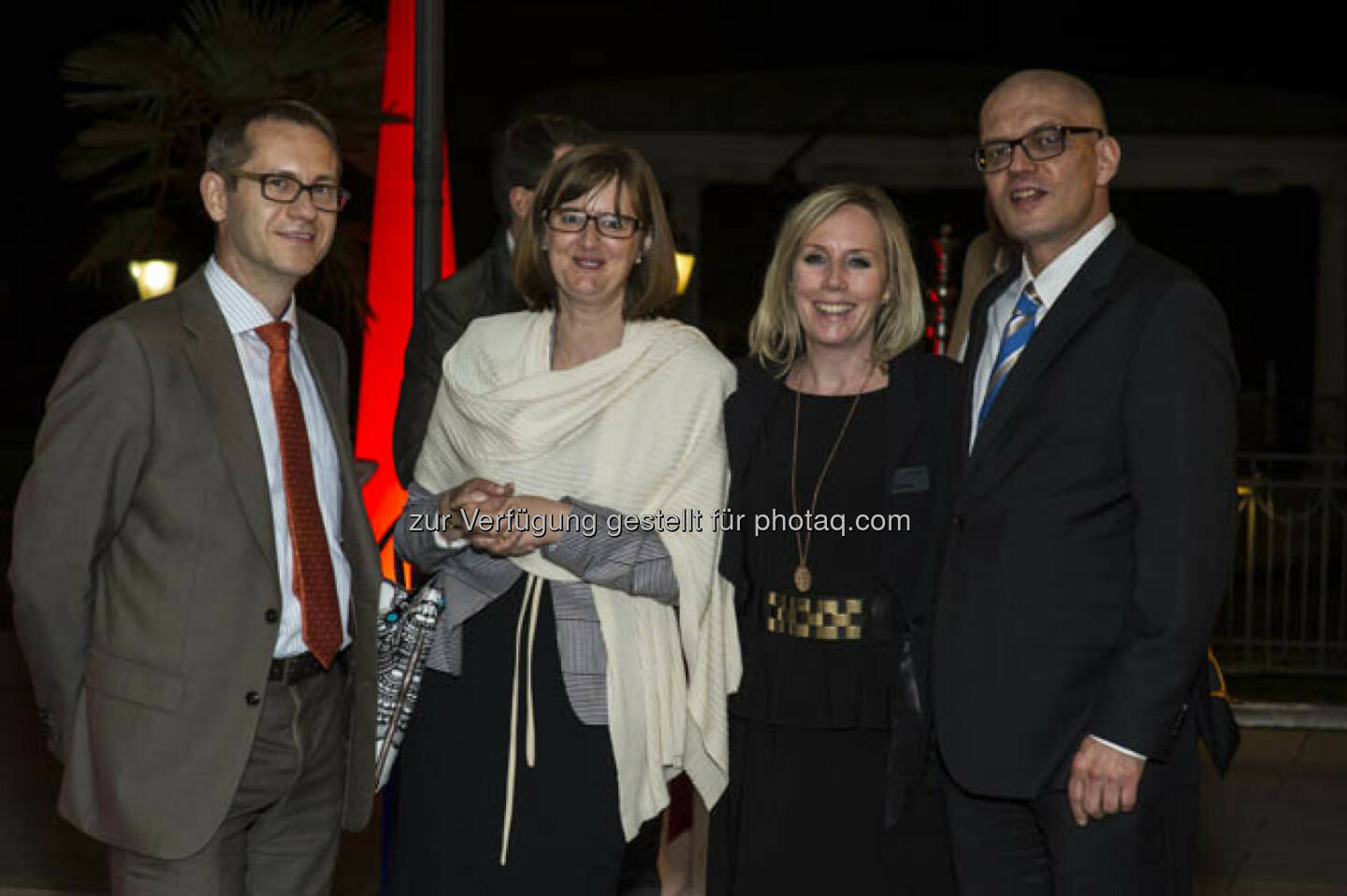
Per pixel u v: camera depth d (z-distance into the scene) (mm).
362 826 3691
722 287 19484
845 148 13828
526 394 3773
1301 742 7770
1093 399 3471
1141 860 3510
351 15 6301
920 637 3760
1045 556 3500
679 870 5191
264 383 3494
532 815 3766
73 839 5992
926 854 3809
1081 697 3500
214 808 3354
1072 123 3568
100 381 3301
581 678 3756
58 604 3330
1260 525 12500
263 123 3441
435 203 5215
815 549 3812
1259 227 20062
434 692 3871
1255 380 19625
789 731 3846
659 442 3766
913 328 3873
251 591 3381
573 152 3771
